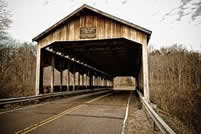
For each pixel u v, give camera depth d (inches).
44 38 482.9
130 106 367.2
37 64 468.4
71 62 685.3
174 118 323.3
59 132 165.0
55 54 540.4
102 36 445.4
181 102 454.9
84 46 534.0
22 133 159.8
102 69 1225.4
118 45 524.1
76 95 711.7
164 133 111.3
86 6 441.7
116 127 187.2
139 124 202.8
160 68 1298.0
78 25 467.2
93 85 1103.0
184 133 238.5
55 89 556.7
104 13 433.7
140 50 515.8
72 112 279.4
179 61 926.4
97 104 393.1
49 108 322.0
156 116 146.4
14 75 781.3
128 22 421.1
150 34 414.3
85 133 163.2
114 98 576.1
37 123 199.9
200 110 371.9
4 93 489.7
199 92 482.3
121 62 893.8
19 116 241.4
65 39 468.8
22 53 1115.3
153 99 546.3
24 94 538.3
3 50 727.7
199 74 644.1
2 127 180.5
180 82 689.0
